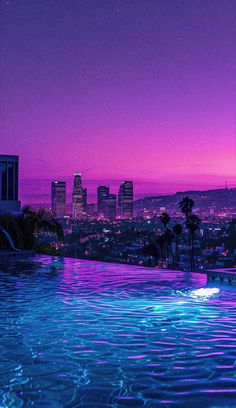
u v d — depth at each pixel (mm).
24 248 20297
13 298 9484
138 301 9164
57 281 12141
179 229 58094
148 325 6996
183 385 4477
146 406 3996
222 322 7234
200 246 68500
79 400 4109
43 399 4129
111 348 5730
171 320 7379
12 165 25938
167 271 14711
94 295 9906
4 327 6863
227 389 4383
